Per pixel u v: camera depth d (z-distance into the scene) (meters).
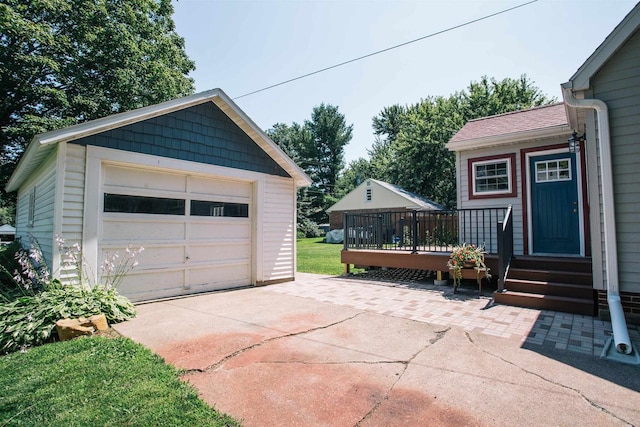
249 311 4.99
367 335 3.84
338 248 19.64
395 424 2.10
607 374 2.80
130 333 3.97
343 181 41.53
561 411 2.24
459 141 8.41
